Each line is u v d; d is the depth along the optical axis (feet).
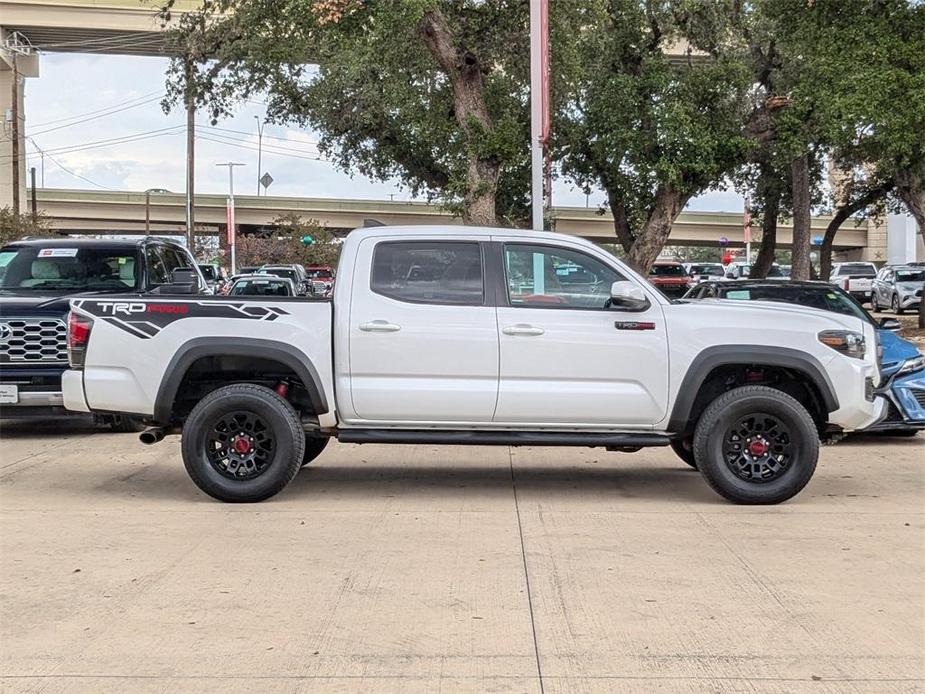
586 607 17.01
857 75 58.29
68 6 160.04
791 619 16.44
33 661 14.60
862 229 282.77
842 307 37.65
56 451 33.42
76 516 23.68
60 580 18.51
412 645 15.25
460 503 25.26
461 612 16.75
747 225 127.13
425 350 24.27
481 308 24.43
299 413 25.90
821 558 20.06
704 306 24.93
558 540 21.48
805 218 92.79
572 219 241.14
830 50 61.67
